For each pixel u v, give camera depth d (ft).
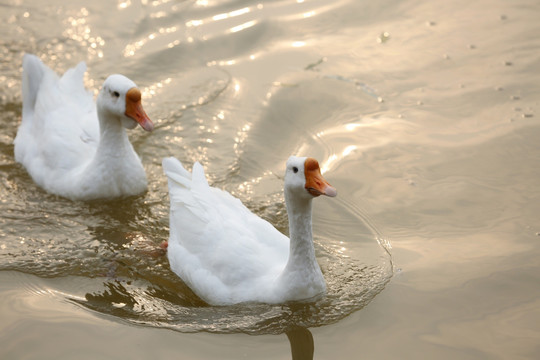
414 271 23.17
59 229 26.00
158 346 20.36
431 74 34.50
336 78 34.53
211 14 39.34
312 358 19.86
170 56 36.06
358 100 33.04
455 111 31.81
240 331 21.02
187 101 32.94
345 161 29.09
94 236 25.70
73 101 30.07
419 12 39.65
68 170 27.91
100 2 39.91
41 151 28.58
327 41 37.45
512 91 32.68
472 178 27.71
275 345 20.43
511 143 29.43
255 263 22.18
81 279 23.53
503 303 21.65
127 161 27.40
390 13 39.70
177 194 24.04
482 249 24.02
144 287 23.21
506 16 38.58
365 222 25.71
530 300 21.71
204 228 22.95
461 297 21.94
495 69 34.35
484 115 31.35
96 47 36.37
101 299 22.57
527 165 28.12
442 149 29.53
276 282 21.72
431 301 21.86
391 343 20.29
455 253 23.93
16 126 31.89
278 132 31.07
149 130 25.58
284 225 25.81
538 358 19.44
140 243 25.34
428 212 26.08
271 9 39.83
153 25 38.27
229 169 28.78
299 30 38.32
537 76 33.47
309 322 21.24
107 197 27.61
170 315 21.80
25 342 20.56
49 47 36.19
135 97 25.71
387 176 28.12
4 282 23.16
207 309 22.07
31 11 38.88
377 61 35.70
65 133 28.43
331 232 25.30
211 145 30.25
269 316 21.48
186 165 29.01
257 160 29.37
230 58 36.22
